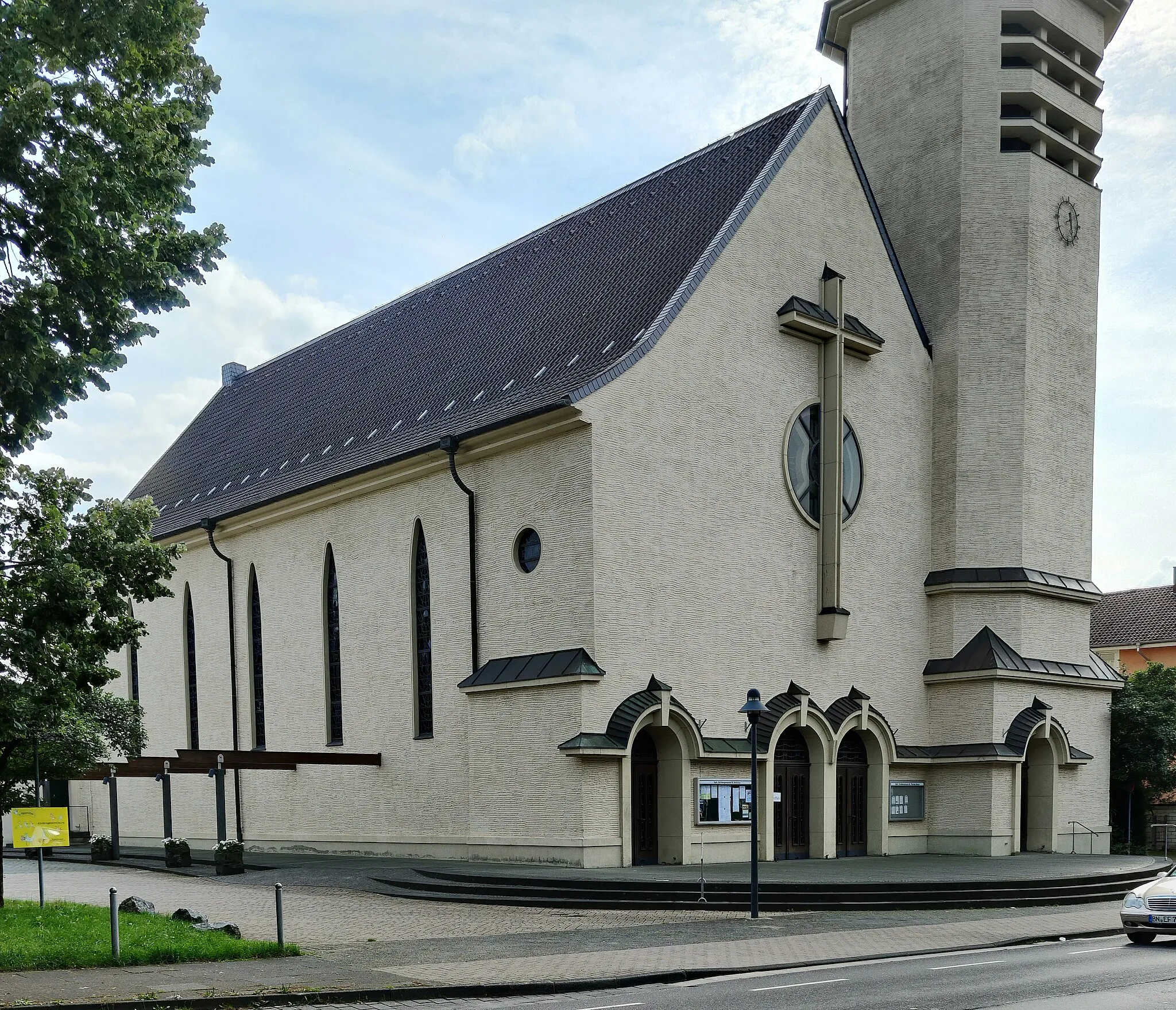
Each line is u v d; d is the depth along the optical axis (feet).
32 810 61.82
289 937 56.13
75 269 49.85
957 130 116.78
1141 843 139.44
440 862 91.04
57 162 48.91
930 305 117.29
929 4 120.47
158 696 139.85
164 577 60.49
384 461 101.96
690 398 91.45
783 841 95.55
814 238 104.01
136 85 52.80
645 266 101.40
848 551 104.53
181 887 81.61
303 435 132.98
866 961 51.08
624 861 82.53
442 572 98.94
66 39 47.80
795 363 100.89
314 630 114.93
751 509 95.61
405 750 102.22
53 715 59.16
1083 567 119.44
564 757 82.74
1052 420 116.67
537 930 59.41
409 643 102.63
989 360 114.01
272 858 106.22
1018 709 109.50
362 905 70.13
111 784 110.01
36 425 50.75
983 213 115.55
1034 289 115.44
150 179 52.60
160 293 52.80
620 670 84.43
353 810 108.17
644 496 87.45
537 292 113.70
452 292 131.85
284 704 118.73
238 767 97.04
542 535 88.38
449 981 43.34
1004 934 59.82
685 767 86.79
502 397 99.30
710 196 103.71
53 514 56.39
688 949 52.60
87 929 52.85
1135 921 56.54
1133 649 190.80
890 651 107.76
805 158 103.76
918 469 113.29
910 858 101.40
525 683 85.51
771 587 96.63
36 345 47.75
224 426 159.33
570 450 86.17
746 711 65.67
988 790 106.01
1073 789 115.96
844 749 102.78
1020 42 117.19
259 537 124.16
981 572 111.04
